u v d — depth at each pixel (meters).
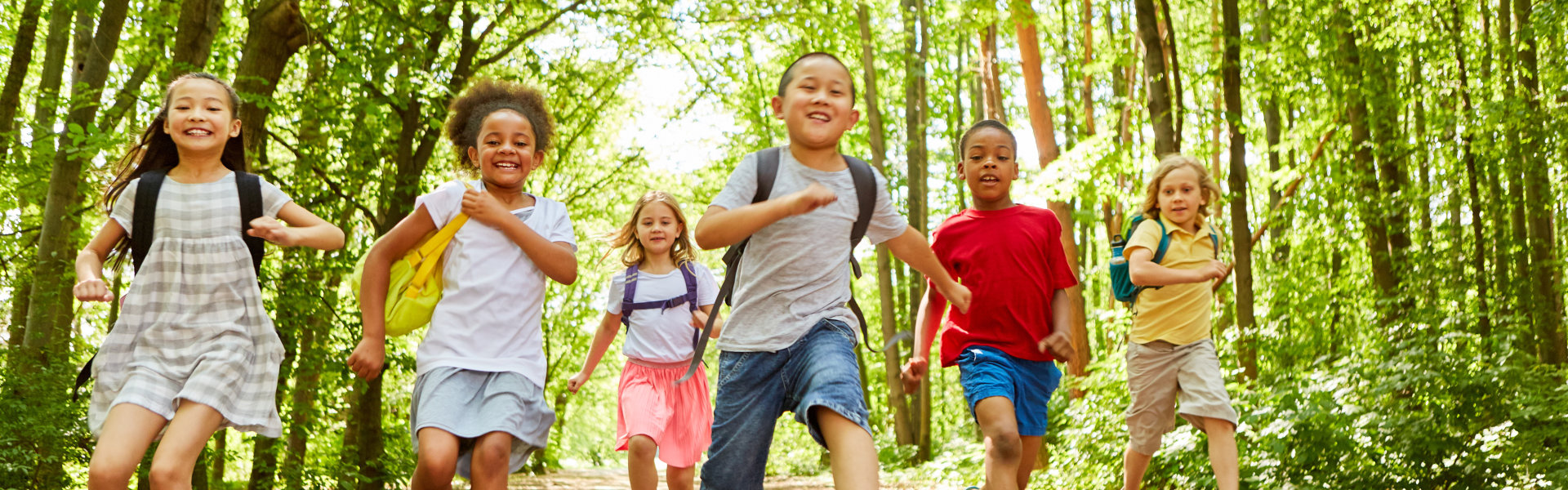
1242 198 8.82
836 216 3.28
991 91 13.59
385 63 9.20
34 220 10.16
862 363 20.12
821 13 13.28
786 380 3.20
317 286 9.53
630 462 5.62
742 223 2.97
